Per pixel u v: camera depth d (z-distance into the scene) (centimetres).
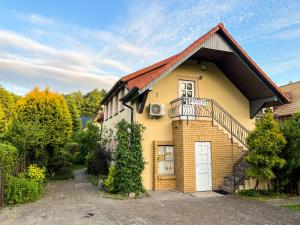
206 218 760
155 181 1214
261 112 1617
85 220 732
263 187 1157
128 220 736
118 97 1675
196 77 1412
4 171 916
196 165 1209
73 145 2912
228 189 1167
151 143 1259
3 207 880
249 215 793
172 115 1288
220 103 1452
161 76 1142
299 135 1038
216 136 1250
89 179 1628
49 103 1450
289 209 865
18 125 1206
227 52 1280
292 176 1138
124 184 1094
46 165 1506
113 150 1684
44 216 771
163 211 840
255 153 1046
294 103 1853
